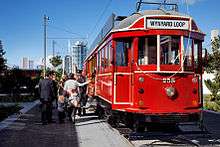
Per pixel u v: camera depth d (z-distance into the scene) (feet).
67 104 52.06
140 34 37.35
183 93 37.14
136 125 36.99
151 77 36.81
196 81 37.88
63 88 52.44
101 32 51.24
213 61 87.15
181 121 36.27
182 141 35.73
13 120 55.01
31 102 99.81
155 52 37.06
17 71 125.29
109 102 41.91
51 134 41.39
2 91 129.08
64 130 44.50
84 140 37.42
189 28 37.65
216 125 50.19
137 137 37.24
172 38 37.29
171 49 37.22
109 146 34.24
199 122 37.76
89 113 65.00
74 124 50.26
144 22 37.24
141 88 36.91
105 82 45.55
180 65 37.04
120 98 39.14
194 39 38.17
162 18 37.22
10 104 86.33
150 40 37.32
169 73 36.83
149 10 39.32
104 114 53.52
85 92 60.49
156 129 41.16
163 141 36.04
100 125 48.85
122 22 40.47
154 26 37.17
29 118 57.82
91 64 66.39
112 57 39.52
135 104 37.09
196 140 36.63
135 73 37.37
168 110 36.65
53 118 58.08
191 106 37.42
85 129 45.34
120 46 39.34
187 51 37.55
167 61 37.04
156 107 36.76
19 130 44.52
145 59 37.29
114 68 39.34
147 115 35.94
